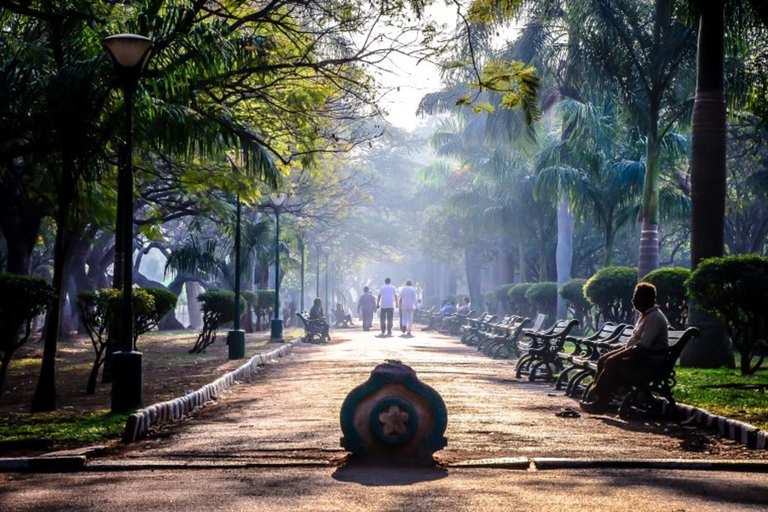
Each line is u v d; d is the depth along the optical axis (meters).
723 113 18.39
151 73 14.00
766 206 45.47
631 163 34.22
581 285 35.72
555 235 49.94
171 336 41.19
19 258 26.73
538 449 8.85
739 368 18.08
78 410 12.66
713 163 18.27
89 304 14.79
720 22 18.44
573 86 26.92
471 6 12.57
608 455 8.49
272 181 17.56
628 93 25.25
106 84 12.94
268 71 16.97
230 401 14.05
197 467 7.93
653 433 10.12
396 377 8.02
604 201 35.38
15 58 14.09
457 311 44.84
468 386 15.92
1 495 6.70
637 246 56.06
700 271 16.47
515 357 24.77
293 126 19.25
